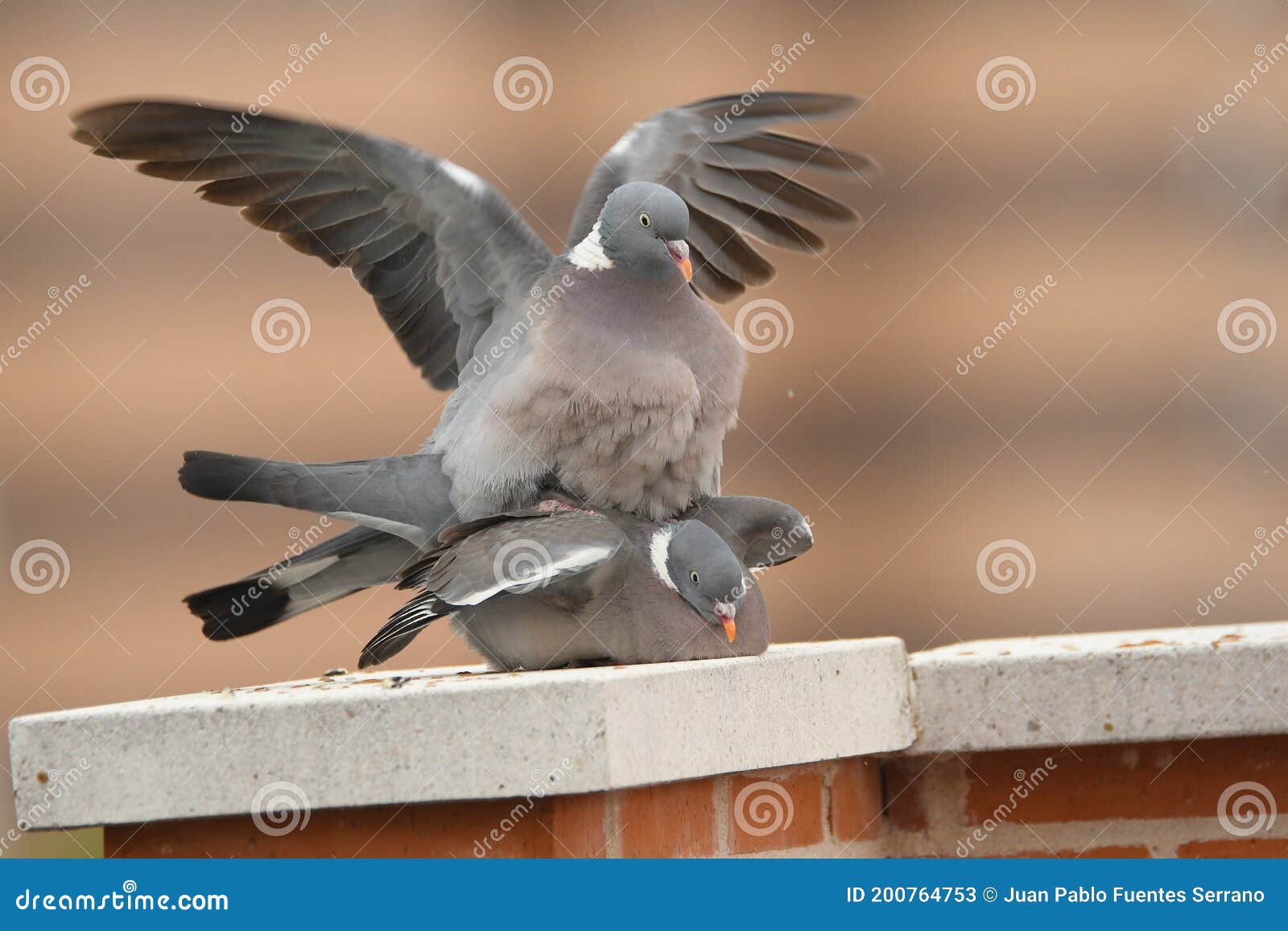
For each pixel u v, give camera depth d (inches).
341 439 524.4
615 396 287.3
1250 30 580.1
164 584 521.3
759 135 366.6
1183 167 578.2
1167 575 573.3
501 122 541.0
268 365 524.7
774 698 200.8
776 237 376.5
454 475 296.2
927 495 567.5
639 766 174.9
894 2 568.1
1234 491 576.1
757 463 559.8
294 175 312.2
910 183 569.0
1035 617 569.3
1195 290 577.9
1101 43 575.2
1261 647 211.0
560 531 250.2
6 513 517.7
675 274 298.2
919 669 227.0
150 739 179.9
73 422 520.4
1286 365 579.8
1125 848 227.8
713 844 199.9
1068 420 573.3
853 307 566.6
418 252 327.0
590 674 179.3
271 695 184.2
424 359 339.9
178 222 525.3
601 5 546.6
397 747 174.6
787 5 561.0
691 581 252.5
